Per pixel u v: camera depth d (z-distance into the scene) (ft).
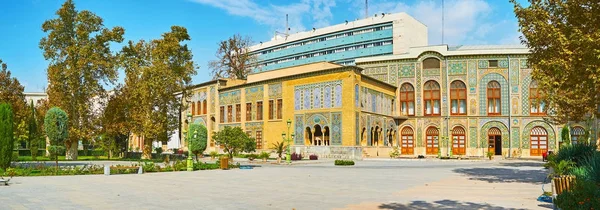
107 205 36.40
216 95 165.07
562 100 64.39
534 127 139.13
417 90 149.18
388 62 153.38
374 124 133.90
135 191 46.19
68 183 54.34
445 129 145.48
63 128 78.43
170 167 78.74
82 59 115.75
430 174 70.08
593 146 60.23
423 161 114.62
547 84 50.11
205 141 82.07
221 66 185.57
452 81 146.30
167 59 119.85
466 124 144.15
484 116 143.02
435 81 147.84
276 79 140.26
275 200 39.37
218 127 162.91
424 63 149.59
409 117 148.97
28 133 121.60
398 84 151.53
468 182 56.18
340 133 121.80
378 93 138.51
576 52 46.01
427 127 147.54
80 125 119.65
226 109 160.45
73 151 121.90
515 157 137.08
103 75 122.42
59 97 116.88
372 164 100.68
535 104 76.18
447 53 146.30
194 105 177.47
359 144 121.60
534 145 138.62
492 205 35.96
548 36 49.83
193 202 38.19
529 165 96.07
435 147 146.51
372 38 269.03
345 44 282.77
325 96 126.52
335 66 132.77
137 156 135.23
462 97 145.69
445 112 145.79
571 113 70.08
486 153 137.28
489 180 58.95
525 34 53.72
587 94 49.49
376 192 45.24
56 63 118.42
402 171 77.10
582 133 133.80
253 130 147.43
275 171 76.89
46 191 45.78
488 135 142.82
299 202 38.11
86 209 34.37
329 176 65.87
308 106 130.93
